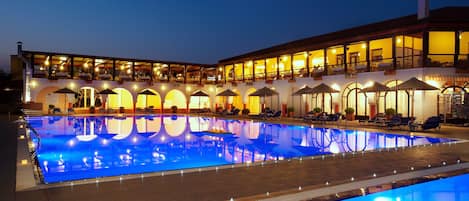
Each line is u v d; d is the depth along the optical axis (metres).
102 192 5.43
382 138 14.34
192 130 17.66
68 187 5.70
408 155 8.89
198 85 36.06
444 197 5.61
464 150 9.75
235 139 14.09
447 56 21.56
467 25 19.23
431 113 19.38
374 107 22.39
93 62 31.38
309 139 14.16
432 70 19.30
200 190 5.57
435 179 6.46
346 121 21.72
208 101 37.44
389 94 21.77
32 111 27.73
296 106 27.50
